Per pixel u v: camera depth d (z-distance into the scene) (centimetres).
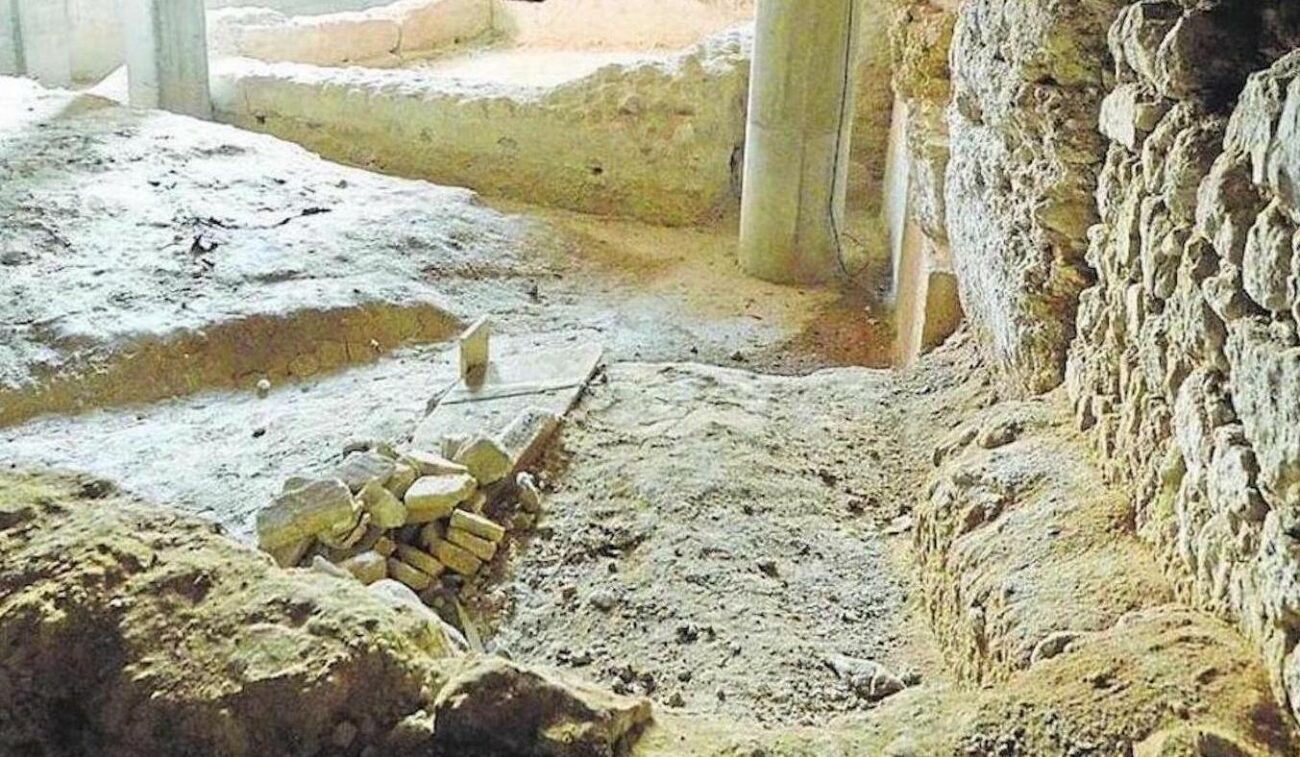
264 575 184
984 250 383
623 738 167
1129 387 250
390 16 1009
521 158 767
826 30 618
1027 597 230
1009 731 174
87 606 176
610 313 605
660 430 393
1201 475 203
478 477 354
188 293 543
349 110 808
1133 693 178
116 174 673
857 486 373
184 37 827
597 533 342
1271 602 171
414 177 800
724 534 337
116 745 169
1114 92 269
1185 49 210
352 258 604
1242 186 181
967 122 409
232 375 509
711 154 738
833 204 655
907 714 182
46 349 490
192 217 628
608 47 1045
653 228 736
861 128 788
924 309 471
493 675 165
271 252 596
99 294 532
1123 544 241
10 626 174
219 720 164
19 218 601
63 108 777
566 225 710
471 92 775
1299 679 162
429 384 468
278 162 723
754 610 303
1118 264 261
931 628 289
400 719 166
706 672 279
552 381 426
